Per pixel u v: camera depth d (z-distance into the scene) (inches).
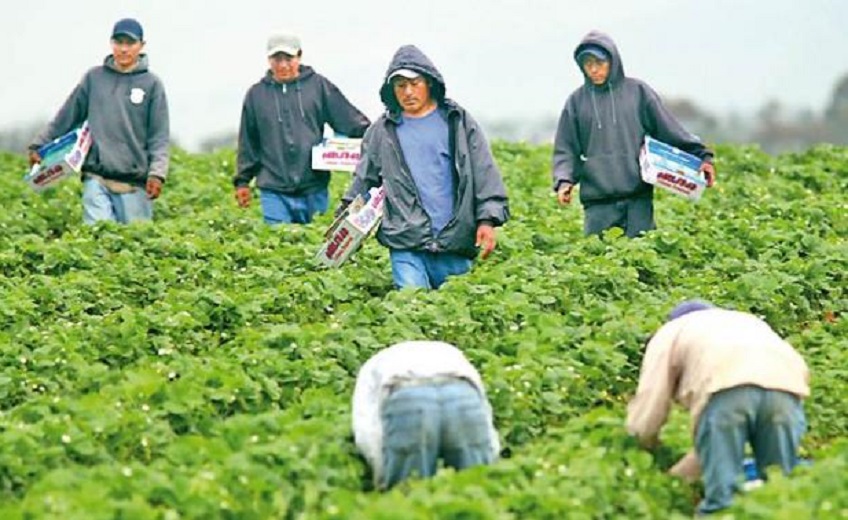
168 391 1144.8
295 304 1441.9
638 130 1610.5
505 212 1393.9
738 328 984.9
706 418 966.4
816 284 1498.5
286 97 1786.4
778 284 1459.2
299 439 1037.2
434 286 1439.5
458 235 1400.1
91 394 1150.3
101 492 927.7
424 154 1401.3
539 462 1007.6
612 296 1441.9
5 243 1706.4
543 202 2103.8
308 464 999.6
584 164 1632.6
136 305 1504.7
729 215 1860.2
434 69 1387.8
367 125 1800.0
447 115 1409.9
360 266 1542.8
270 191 1806.1
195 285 1542.8
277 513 962.7
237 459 997.2
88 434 1070.4
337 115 1797.5
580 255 1534.2
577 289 1434.5
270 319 1412.4
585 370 1222.3
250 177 1830.7
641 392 1001.5
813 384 1216.2
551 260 1517.0
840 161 2417.6
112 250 1662.2
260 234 1716.3
